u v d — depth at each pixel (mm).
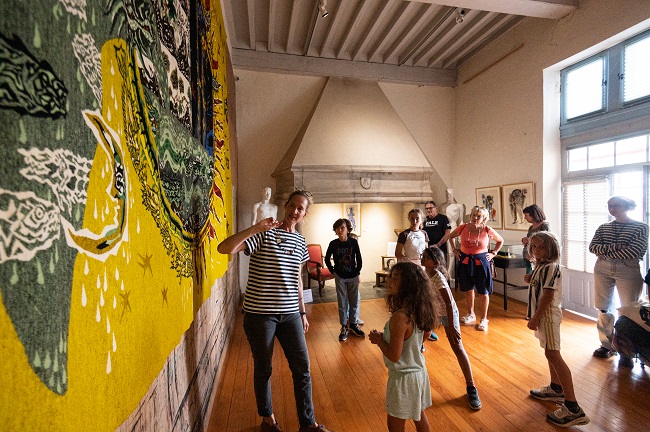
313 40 5820
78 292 653
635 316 2779
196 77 2053
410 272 1712
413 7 4930
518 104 5234
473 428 2199
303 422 2041
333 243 3840
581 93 4473
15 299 488
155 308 1120
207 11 2650
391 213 7137
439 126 6879
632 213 3816
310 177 5488
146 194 1103
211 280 2396
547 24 4691
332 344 3674
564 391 2197
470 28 5402
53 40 597
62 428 574
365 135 5879
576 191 4535
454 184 6922
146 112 1132
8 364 467
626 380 2748
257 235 1979
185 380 1672
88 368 676
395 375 1683
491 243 5590
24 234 513
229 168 4074
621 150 3971
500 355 3285
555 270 2191
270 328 1967
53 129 588
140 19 1098
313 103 6254
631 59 3842
